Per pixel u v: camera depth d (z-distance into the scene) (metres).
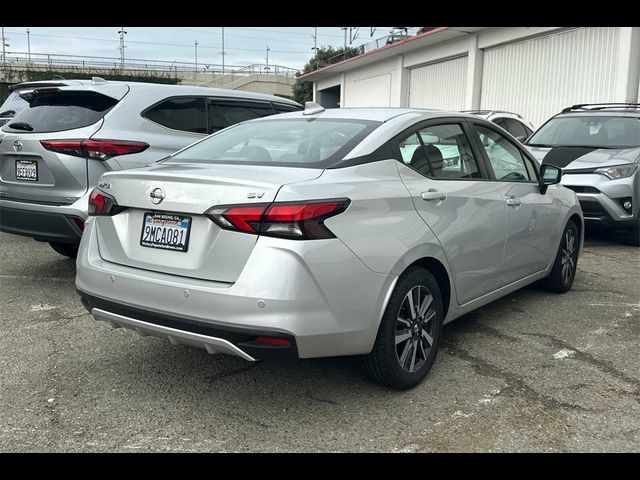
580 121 9.03
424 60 20.95
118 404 3.33
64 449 2.88
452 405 3.35
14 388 3.51
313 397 3.43
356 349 3.14
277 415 3.23
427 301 3.57
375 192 3.27
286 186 2.95
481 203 4.07
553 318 4.86
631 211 7.53
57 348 4.13
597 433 3.07
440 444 2.96
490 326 4.66
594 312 5.02
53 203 5.12
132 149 5.42
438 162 3.90
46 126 5.35
